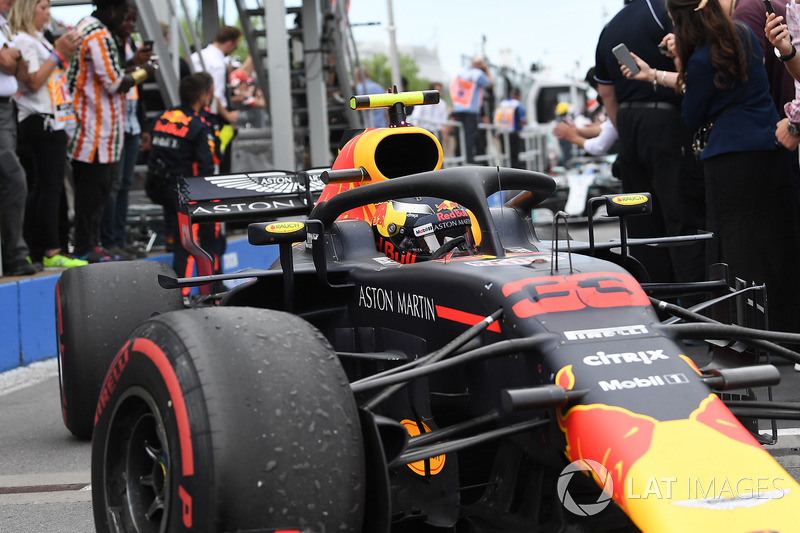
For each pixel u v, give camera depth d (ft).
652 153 20.36
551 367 8.25
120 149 28.09
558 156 86.74
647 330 8.63
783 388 16.16
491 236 10.37
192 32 34.68
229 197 16.35
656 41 20.44
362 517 7.65
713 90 17.69
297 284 11.99
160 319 8.45
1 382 21.56
